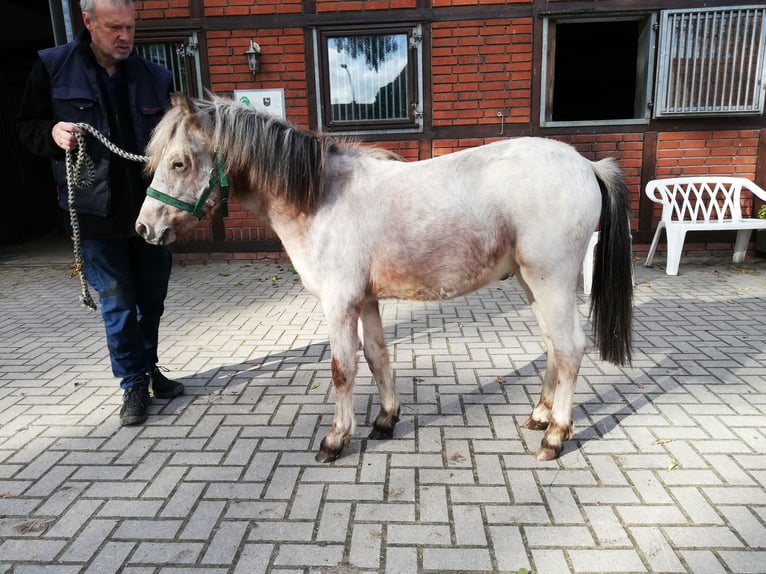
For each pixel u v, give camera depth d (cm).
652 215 648
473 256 216
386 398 254
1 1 775
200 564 177
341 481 222
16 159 941
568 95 1030
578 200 210
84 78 243
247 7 624
